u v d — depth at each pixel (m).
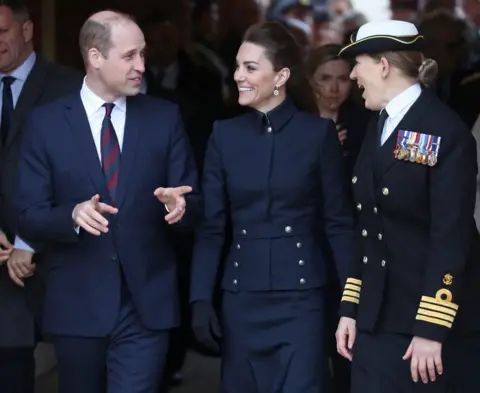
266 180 18.31
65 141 17.86
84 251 17.92
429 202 16.23
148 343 18.12
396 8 34.38
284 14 37.94
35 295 20.02
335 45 21.25
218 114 24.83
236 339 18.61
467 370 17.05
